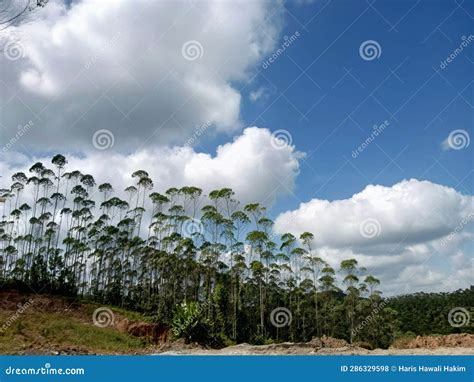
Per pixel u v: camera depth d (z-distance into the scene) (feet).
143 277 178.09
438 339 69.67
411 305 185.57
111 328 106.52
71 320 110.63
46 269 154.61
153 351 80.48
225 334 126.82
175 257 154.51
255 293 162.40
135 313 143.95
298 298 168.55
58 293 149.18
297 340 161.68
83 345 78.84
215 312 128.98
